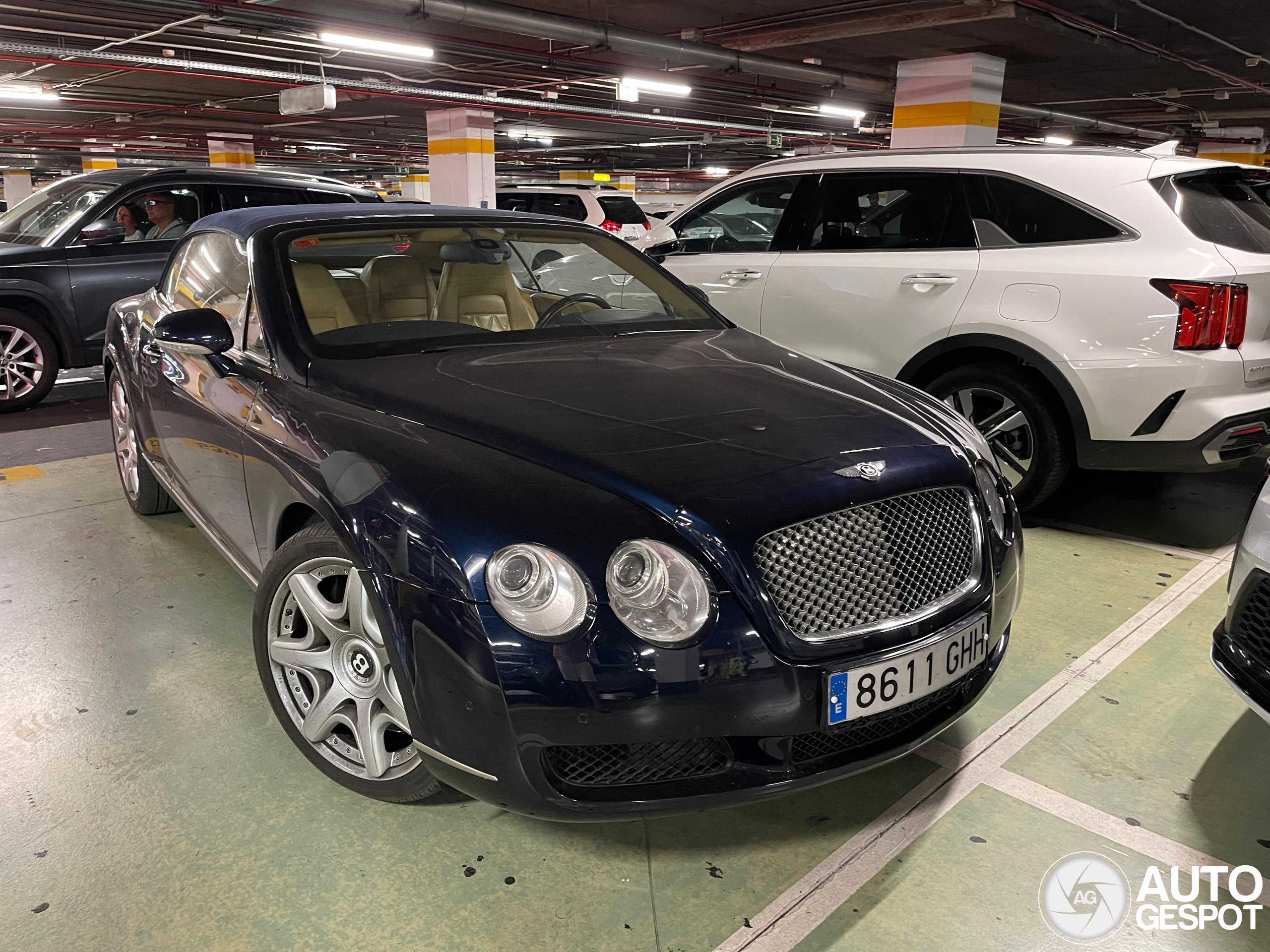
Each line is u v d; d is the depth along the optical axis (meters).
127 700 2.32
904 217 3.75
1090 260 3.24
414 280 2.43
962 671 1.72
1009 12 9.96
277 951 1.52
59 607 2.86
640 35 11.07
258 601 1.99
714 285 4.27
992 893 1.67
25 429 5.32
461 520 1.53
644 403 1.92
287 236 2.42
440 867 1.73
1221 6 10.39
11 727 2.19
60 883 1.67
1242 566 1.91
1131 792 1.98
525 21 10.09
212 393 2.34
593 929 1.57
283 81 14.41
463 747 1.54
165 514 3.73
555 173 37.12
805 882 1.70
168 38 12.62
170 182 6.07
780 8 10.97
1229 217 3.28
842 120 22.62
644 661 1.46
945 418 2.08
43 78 15.59
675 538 1.50
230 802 1.91
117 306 3.64
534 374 2.10
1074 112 19.83
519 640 1.46
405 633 1.55
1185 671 2.51
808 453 1.71
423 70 15.31
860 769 1.64
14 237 6.05
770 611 1.51
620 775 1.55
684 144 26.89
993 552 1.84
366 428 1.82
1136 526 3.72
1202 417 3.07
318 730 1.91
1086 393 3.25
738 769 1.55
